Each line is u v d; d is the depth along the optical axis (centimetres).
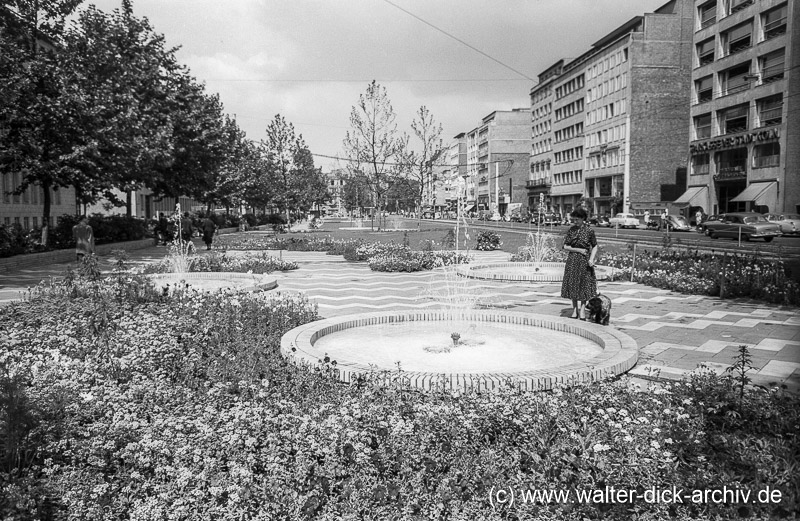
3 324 900
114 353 721
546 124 9881
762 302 1289
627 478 376
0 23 2545
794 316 1123
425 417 470
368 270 2042
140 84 3397
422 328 942
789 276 1405
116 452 441
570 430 456
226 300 1088
